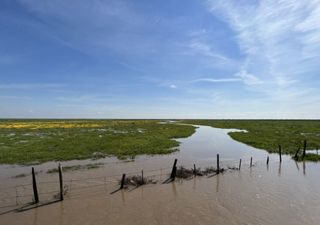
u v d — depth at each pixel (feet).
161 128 294.66
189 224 48.65
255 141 169.89
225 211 54.60
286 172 89.61
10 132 219.00
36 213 53.36
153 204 58.49
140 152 121.90
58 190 67.21
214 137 211.20
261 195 64.80
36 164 97.50
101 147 132.67
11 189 67.97
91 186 70.69
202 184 74.02
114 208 56.08
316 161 108.58
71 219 50.80
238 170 91.91
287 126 346.13
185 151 130.82
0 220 50.19
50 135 193.06
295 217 51.72
